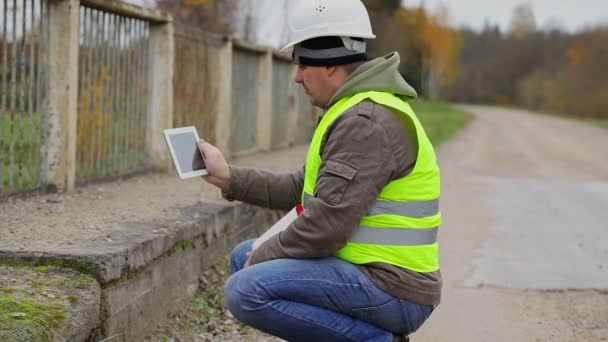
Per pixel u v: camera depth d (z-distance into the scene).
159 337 4.36
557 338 4.77
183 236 4.87
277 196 3.59
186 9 18.55
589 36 75.94
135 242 4.23
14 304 3.30
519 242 7.77
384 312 3.02
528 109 88.69
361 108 2.94
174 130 3.47
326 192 2.89
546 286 6.00
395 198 2.98
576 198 11.44
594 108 65.69
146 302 4.31
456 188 12.34
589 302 5.57
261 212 6.86
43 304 3.35
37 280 3.64
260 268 3.05
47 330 3.15
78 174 6.49
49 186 6.01
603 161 19.53
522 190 12.30
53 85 5.97
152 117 7.91
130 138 7.50
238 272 3.14
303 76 3.21
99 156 6.81
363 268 3.01
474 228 8.49
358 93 3.04
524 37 104.31
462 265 6.66
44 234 4.38
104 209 5.43
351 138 2.90
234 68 10.77
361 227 3.00
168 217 5.22
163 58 7.82
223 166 3.49
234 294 3.09
